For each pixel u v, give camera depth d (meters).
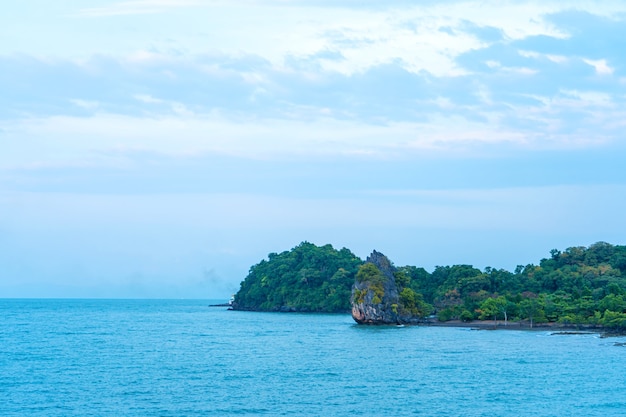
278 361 150.25
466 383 116.75
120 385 113.75
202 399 101.25
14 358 154.00
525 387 112.31
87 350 174.62
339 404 97.88
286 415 90.62
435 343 194.38
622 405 96.88
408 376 125.38
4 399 100.94
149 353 167.50
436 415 90.81
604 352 166.62
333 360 152.25
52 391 107.69
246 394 105.50
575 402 99.19
